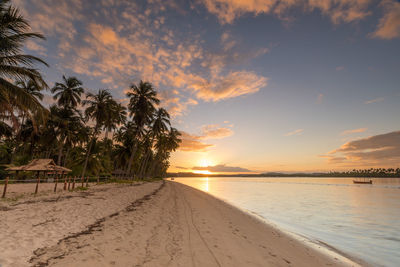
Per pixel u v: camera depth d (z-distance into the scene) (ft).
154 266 15.78
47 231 21.89
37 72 44.96
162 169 424.87
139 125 135.95
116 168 203.31
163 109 177.78
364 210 68.28
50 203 38.68
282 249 24.34
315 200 96.43
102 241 20.29
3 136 98.02
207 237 25.14
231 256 19.65
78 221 27.09
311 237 33.78
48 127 114.42
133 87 131.44
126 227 26.13
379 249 29.48
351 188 214.07
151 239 22.29
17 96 42.06
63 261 15.24
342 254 25.94
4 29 39.81
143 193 71.87
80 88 120.06
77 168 128.47
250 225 36.70
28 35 41.83
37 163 75.20
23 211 30.30
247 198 100.99
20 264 14.21
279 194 129.59
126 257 16.97
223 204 66.18
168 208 44.80
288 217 52.70
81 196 51.62
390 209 70.49
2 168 104.58
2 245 16.89
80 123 124.88
